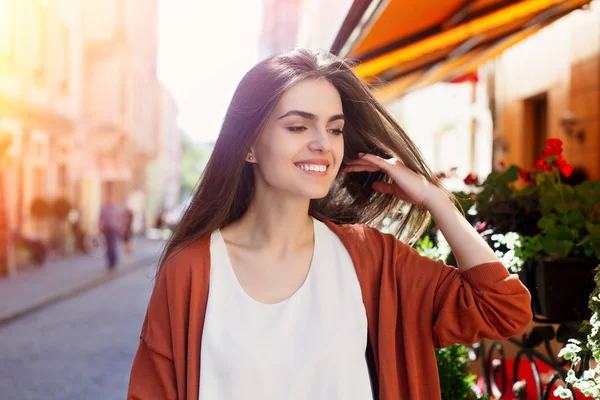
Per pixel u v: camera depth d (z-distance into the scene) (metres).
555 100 8.37
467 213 3.15
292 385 1.82
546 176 3.12
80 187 26.12
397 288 1.95
